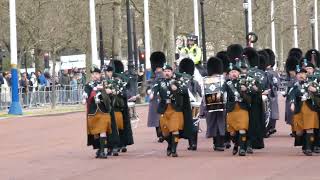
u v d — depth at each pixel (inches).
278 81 1867.6
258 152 1510.8
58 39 4411.9
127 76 1557.6
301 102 1432.1
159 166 1321.4
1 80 3329.2
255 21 5856.3
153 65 1736.0
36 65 4503.0
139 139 1868.8
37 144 1822.1
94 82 1465.3
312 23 6318.9
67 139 1932.8
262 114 1476.4
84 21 4569.4
